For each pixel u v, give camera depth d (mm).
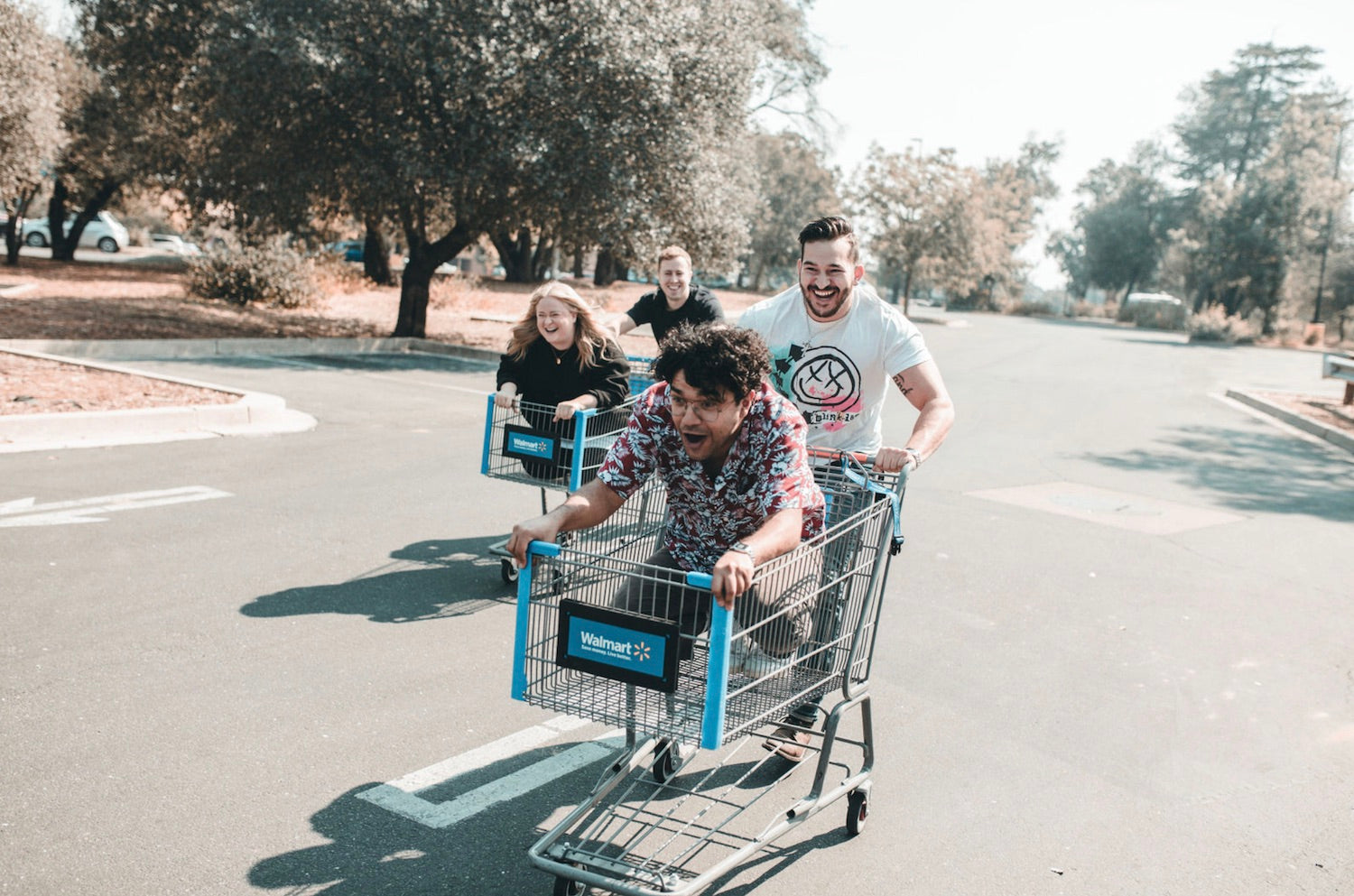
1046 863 3338
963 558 7020
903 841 3422
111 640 4656
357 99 16500
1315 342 45312
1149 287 85312
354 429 10148
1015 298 79250
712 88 18219
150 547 6027
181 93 19984
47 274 25531
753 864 3215
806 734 4074
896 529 3352
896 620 5691
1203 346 37844
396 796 3500
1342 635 5832
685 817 3459
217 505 7016
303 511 7055
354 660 4633
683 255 6578
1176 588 6586
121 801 3342
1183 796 3854
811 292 3637
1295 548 7824
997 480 9773
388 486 7914
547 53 16219
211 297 21625
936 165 44781
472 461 9008
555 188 16500
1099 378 21031
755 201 24094
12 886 2854
